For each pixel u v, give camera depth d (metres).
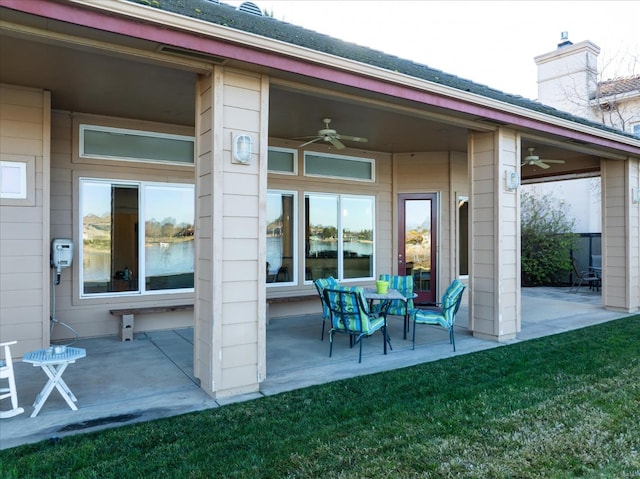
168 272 5.96
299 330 5.91
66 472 2.32
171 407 3.23
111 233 5.56
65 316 5.25
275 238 6.91
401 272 8.16
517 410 3.14
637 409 3.14
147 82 4.25
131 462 2.42
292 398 3.39
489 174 5.48
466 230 8.32
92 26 2.69
